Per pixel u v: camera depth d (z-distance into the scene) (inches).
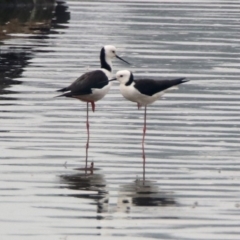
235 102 786.8
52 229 478.3
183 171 581.0
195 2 1581.0
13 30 1182.9
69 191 537.0
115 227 482.0
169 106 768.3
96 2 1546.5
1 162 590.2
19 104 757.9
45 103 767.1
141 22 1293.1
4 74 885.8
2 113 722.2
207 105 773.3
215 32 1212.5
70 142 644.7
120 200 522.9
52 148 627.5
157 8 1469.0
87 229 479.2
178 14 1395.2
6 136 652.7
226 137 666.2
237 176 572.1
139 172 577.9
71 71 910.4
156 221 491.5
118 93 822.5
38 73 896.3
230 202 522.9
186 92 826.2
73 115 727.1
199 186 550.9
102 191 538.0
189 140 657.0
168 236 470.6
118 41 1116.5
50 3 1478.8
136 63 968.3
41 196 527.5
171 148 635.5
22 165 585.9
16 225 482.6
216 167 590.6
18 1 1428.4
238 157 615.2
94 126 693.3
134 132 678.5
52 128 682.2
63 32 1178.6
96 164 593.9
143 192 537.3
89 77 657.0
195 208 511.8
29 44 1072.8
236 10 1476.4
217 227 484.7
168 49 1069.1
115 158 608.7
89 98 659.4
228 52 1056.2
